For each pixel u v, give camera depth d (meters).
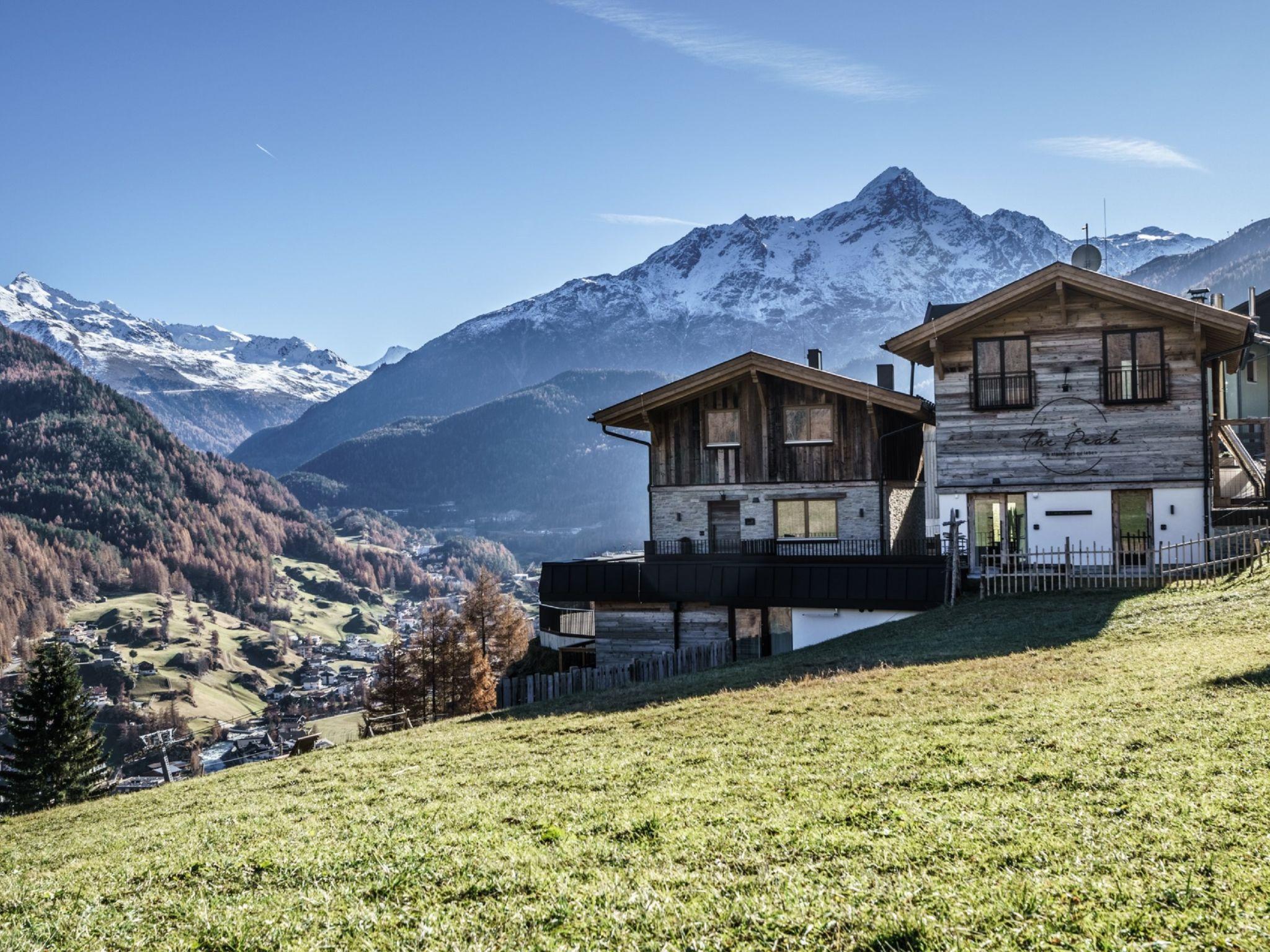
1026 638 25.77
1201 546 36.00
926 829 10.67
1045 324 37.78
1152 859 8.99
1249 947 7.16
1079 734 14.12
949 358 38.69
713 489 42.84
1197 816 9.98
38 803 65.25
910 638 29.81
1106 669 19.64
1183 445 36.56
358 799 17.38
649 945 8.40
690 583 39.06
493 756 20.08
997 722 15.94
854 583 36.66
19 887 14.16
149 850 15.72
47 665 66.56
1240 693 15.33
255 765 25.94
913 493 46.97
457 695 72.50
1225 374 44.00
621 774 15.83
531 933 9.07
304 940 9.52
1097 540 37.16
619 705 25.52
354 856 12.59
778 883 9.50
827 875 9.66
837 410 41.53
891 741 15.47
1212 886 8.27
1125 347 37.12
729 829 11.59
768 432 42.28
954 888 8.85
